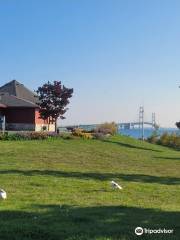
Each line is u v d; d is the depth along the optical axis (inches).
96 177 904.9
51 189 708.7
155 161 1403.8
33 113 2497.5
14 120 2516.0
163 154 1668.3
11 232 403.5
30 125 2492.6
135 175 1005.2
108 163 1262.3
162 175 1070.4
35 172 922.1
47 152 1352.1
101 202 602.9
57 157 1279.5
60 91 2177.7
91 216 484.4
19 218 464.8
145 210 548.7
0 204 548.4
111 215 497.4
